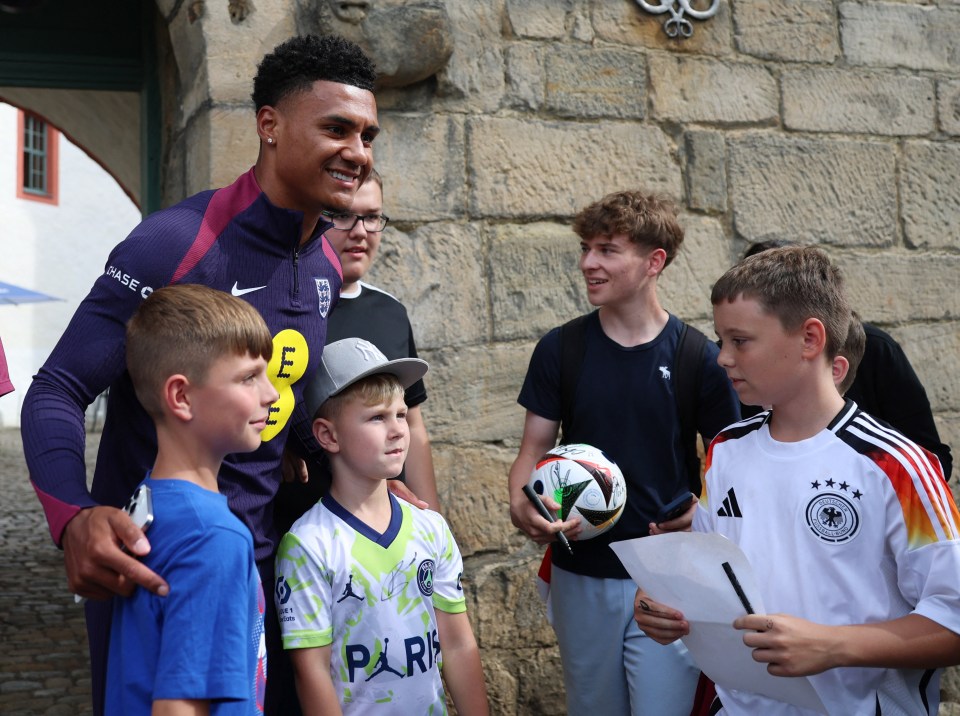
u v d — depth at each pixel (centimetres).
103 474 199
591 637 269
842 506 182
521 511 265
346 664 207
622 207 267
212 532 154
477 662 225
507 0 368
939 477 181
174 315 163
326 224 219
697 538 180
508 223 369
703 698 213
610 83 381
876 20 416
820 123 407
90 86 405
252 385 166
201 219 196
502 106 367
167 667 147
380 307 280
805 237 404
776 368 188
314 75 199
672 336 275
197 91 342
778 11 403
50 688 423
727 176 395
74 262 1772
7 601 550
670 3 387
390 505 220
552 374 280
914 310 417
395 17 335
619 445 270
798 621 174
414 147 356
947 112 426
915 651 172
